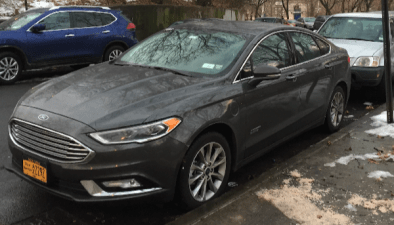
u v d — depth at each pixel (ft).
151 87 11.55
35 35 30.83
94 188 9.93
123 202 10.06
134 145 9.85
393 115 19.52
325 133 18.97
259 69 12.57
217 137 11.57
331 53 18.25
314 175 13.25
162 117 10.28
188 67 13.16
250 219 10.53
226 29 14.83
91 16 34.17
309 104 16.22
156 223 10.98
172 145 10.30
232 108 12.02
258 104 13.15
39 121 10.38
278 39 14.98
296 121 15.62
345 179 13.00
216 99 11.62
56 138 10.12
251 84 12.85
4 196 12.19
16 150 11.09
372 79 24.91
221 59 13.17
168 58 13.91
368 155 15.03
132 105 10.47
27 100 11.55
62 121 10.13
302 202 11.44
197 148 10.92
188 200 11.05
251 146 13.33
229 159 12.31
